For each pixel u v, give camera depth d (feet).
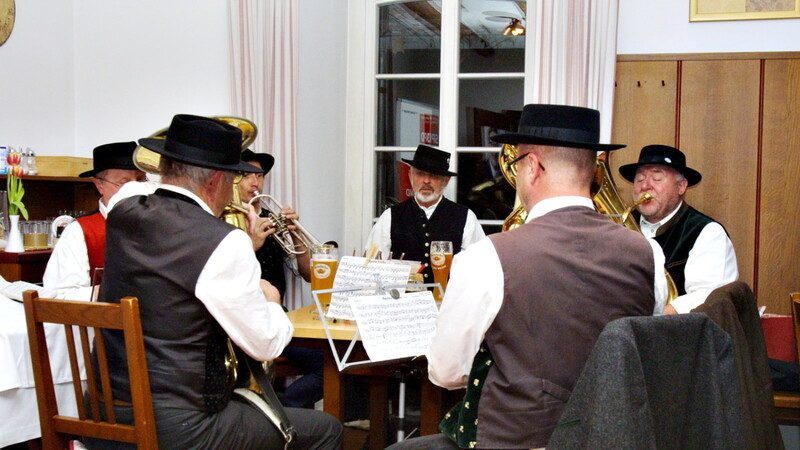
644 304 5.35
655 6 12.25
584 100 11.87
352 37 14.73
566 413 4.21
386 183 14.71
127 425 6.05
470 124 14.03
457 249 12.71
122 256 6.23
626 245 5.35
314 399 10.82
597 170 9.89
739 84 11.99
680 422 4.31
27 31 12.66
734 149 12.04
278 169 12.79
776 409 8.78
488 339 5.27
